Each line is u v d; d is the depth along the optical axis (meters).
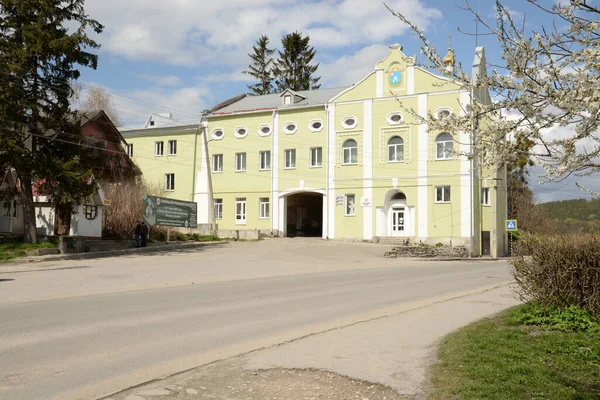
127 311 11.62
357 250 34.75
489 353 7.54
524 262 10.39
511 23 5.47
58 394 5.96
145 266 23.50
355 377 6.66
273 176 44.22
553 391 5.90
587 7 5.08
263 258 29.28
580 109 4.90
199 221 46.41
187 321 10.53
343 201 41.66
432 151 38.84
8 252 25.62
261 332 9.56
